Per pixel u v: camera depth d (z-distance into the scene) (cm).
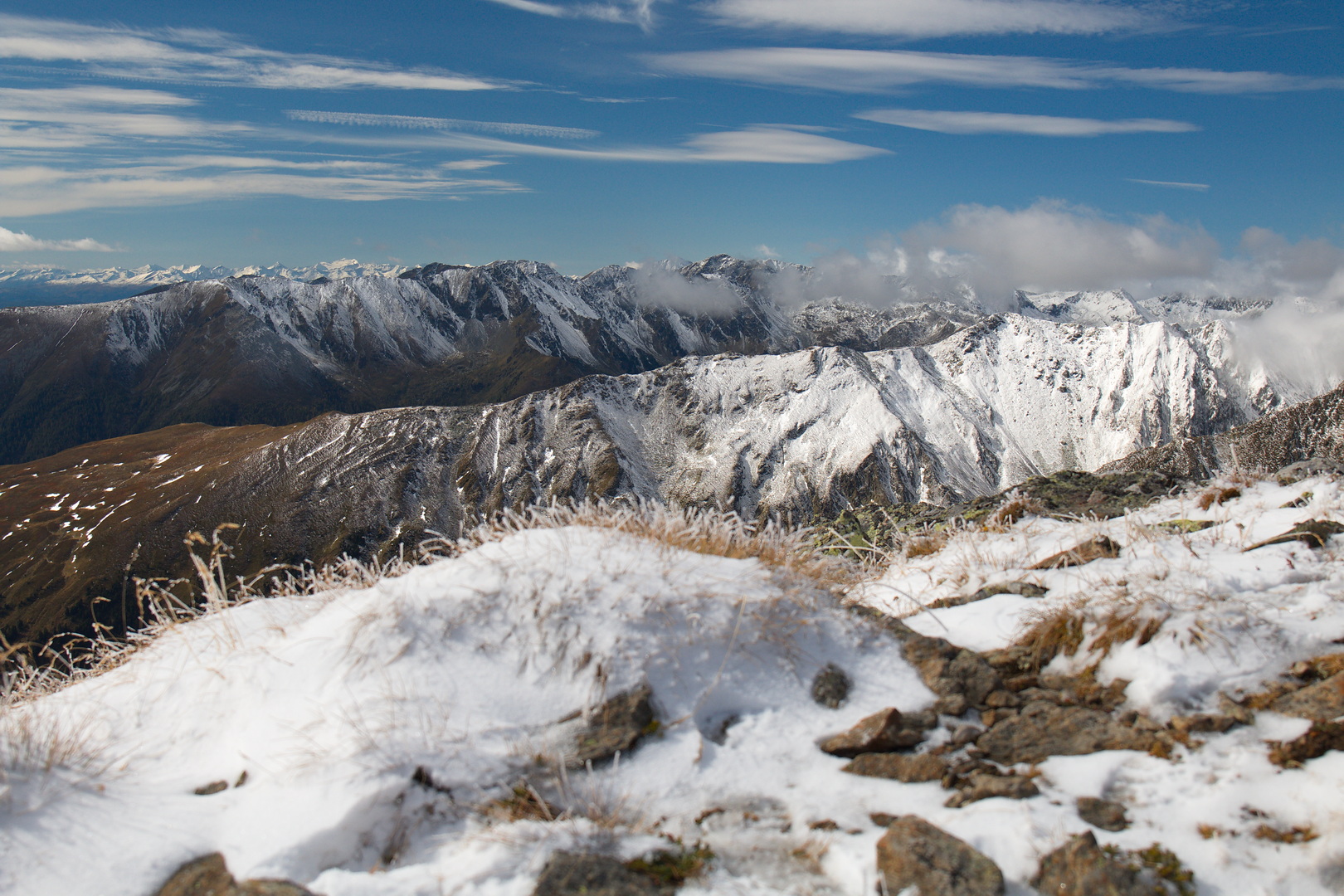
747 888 356
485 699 470
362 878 357
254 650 544
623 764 440
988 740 474
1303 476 870
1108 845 378
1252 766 420
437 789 412
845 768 451
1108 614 546
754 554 649
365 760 415
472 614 516
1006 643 580
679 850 382
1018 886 360
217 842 398
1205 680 483
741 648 518
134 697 545
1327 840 365
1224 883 354
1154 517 850
